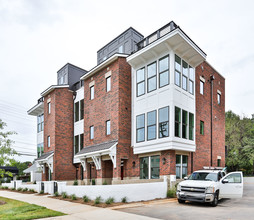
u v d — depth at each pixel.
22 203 12.34
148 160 16.56
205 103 19.95
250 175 35.38
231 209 10.13
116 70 18.19
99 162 18.28
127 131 17.77
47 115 25.02
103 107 19.27
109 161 18.69
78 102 24.14
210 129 20.34
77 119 24.08
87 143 20.86
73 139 24.08
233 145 35.97
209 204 11.16
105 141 18.48
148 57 17.00
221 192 11.70
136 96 17.77
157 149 15.40
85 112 21.72
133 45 23.00
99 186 11.98
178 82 15.96
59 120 23.55
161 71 16.06
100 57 27.23
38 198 14.56
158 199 13.26
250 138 35.69
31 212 9.68
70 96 24.78
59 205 11.54
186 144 16.11
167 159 14.95
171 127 14.71
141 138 16.91
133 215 8.87
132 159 17.56
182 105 16.08
